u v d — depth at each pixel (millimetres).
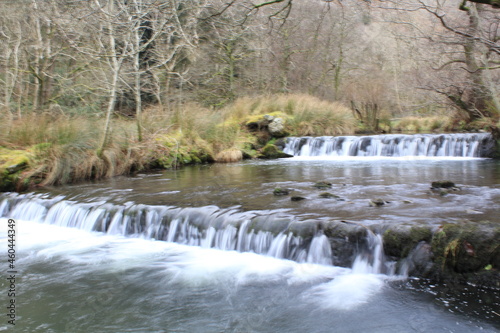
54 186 8680
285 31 16922
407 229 4281
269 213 5379
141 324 3672
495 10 8508
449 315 3492
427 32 9789
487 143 11906
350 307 3760
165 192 7445
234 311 3844
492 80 12359
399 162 11422
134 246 5641
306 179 8570
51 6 11586
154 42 15727
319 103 17953
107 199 6973
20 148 9508
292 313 3746
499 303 3602
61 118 10828
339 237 4562
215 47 18531
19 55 13742
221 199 6570
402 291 3930
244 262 4875
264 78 20641
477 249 3883
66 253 5449
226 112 16203
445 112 18812
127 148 10992
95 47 12281
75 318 3787
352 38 22922
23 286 4488
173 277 4609
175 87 17828
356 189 7082
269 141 15219
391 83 22188
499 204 5449
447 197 6066
